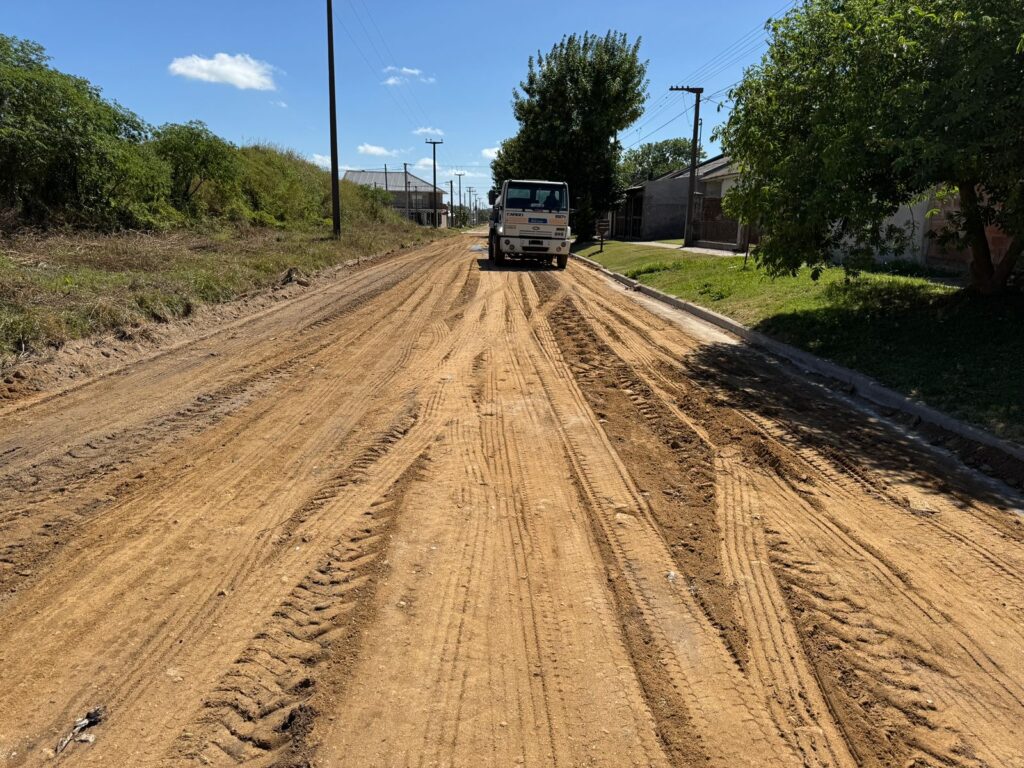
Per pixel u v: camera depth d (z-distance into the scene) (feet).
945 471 17.13
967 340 25.66
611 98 117.80
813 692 9.57
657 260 70.95
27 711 9.00
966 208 28.09
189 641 10.44
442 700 9.33
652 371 27.20
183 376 25.48
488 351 30.55
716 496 15.72
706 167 118.21
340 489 15.76
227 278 44.24
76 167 62.28
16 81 56.34
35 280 33.14
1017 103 22.36
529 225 72.74
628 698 9.43
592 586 12.10
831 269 45.47
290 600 11.50
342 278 57.88
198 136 86.74
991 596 11.85
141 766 8.14
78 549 13.00
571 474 16.88
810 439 19.31
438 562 12.80
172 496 15.30
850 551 13.32
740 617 11.24
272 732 8.71
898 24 25.63
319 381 25.13
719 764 8.33
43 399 22.09
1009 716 9.16
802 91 29.27
